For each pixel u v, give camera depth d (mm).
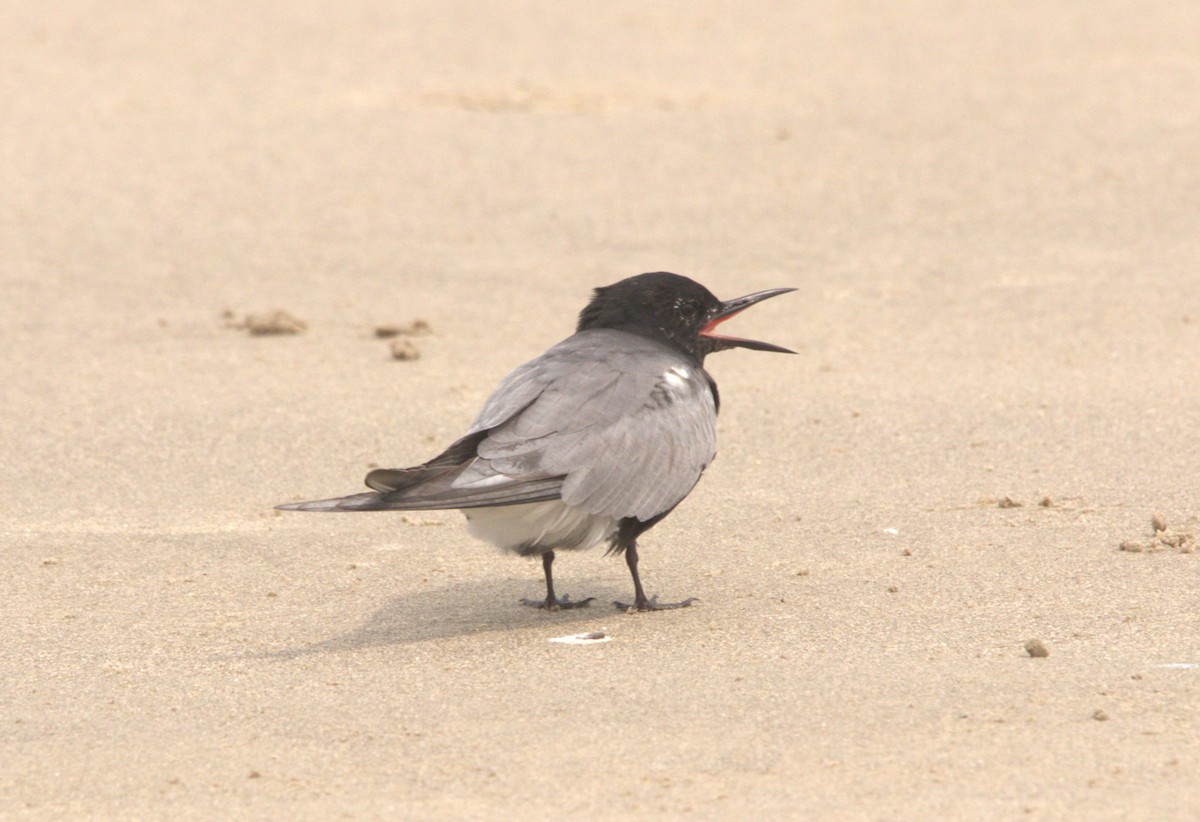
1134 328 16344
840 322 17172
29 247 20750
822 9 39031
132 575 10898
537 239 20656
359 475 13109
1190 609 9391
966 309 17375
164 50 34188
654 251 19906
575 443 9539
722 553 11148
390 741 7742
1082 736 7402
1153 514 11336
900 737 7492
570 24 37000
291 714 8203
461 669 8898
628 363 10086
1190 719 7566
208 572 10969
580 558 11266
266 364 16281
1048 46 32844
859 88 28953
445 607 10227
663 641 9328
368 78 31062
